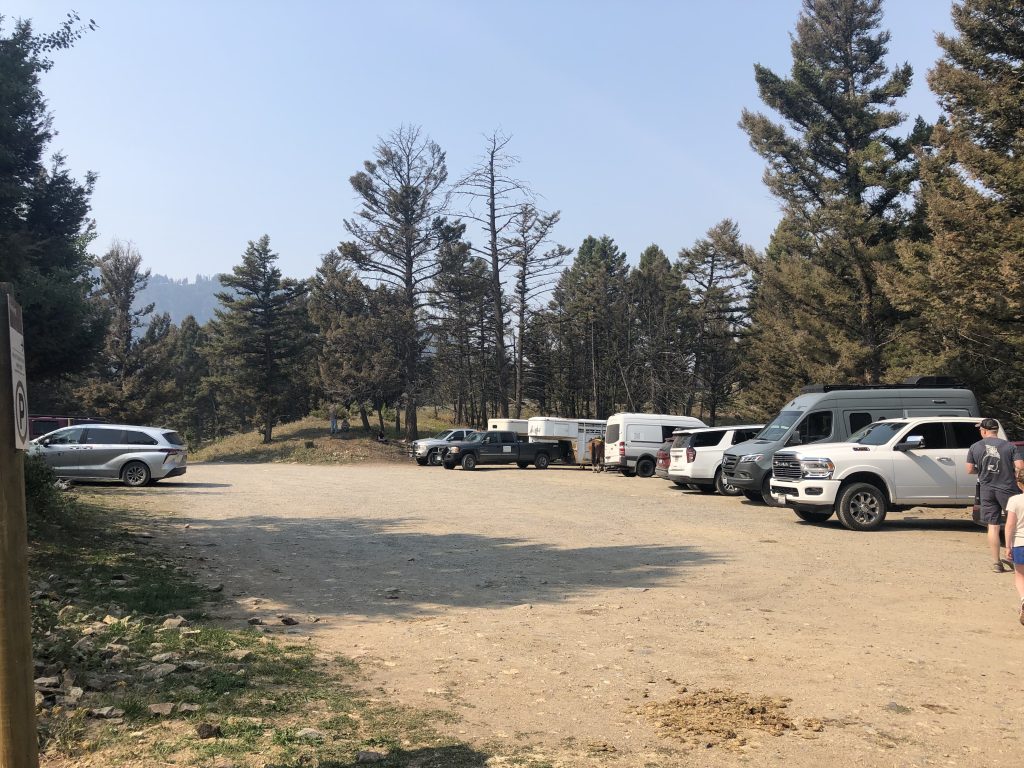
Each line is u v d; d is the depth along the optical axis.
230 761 3.93
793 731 4.60
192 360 92.88
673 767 4.05
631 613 7.83
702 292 65.38
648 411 68.75
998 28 20.73
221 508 17.88
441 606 8.19
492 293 54.56
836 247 33.41
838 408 18.31
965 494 14.60
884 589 9.05
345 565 10.70
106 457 23.16
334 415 56.59
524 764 4.05
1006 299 18.00
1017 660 6.14
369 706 4.96
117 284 54.62
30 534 11.06
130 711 4.56
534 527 14.84
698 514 17.12
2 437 2.90
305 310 61.03
